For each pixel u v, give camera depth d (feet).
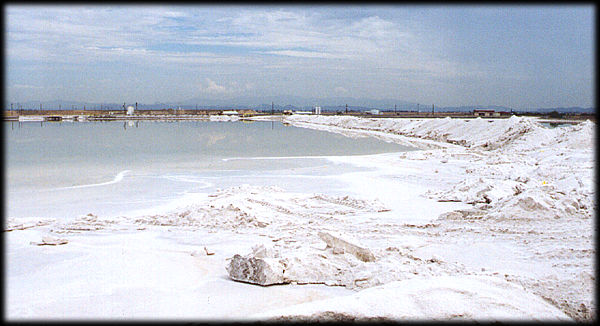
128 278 26.30
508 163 82.69
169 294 23.85
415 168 83.41
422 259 29.48
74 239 35.50
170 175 72.18
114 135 166.81
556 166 70.18
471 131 151.12
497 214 41.63
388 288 21.11
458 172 77.10
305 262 26.50
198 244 34.50
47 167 79.77
